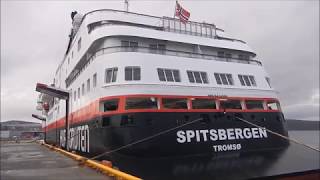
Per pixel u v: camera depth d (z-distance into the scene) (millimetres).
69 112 32031
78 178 12898
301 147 21984
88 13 27328
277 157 19969
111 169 13625
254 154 20641
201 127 20156
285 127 23984
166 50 22016
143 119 18938
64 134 35188
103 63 21172
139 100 19891
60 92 32000
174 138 19281
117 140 19031
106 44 22781
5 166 17484
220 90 22109
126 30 22891
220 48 25953
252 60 25203
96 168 15602
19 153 29422
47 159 21812
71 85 32031
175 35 24500
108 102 20531
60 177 13227
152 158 18703
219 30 29750
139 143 18656
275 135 22797
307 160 19438
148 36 23250
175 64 21578
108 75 20719
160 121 19234
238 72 23781
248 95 23109
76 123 27953
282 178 17266
